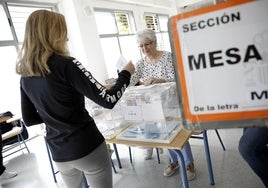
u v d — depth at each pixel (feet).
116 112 5.59
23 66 3.41
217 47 1.30
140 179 7.29
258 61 1.24
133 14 20.89
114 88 3.62
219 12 1.26
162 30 27.02
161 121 4.76
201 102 1.38
